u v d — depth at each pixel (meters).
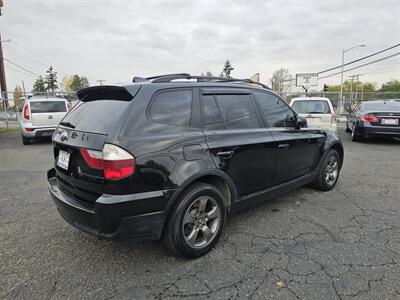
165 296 2.30
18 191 4.90
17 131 14.80
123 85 2.72
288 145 3.83
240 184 3.24
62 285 2.45
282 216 3.80
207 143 2.87
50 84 67.44
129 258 2.85
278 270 2.62
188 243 2.76
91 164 2.45
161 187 2.53
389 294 2.29
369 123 9.52
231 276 2.55
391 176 5.72
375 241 3.13
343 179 5.52
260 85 4.02
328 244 3.07
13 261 2.81
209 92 3.13
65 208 2.70
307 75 27.22
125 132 2.42
